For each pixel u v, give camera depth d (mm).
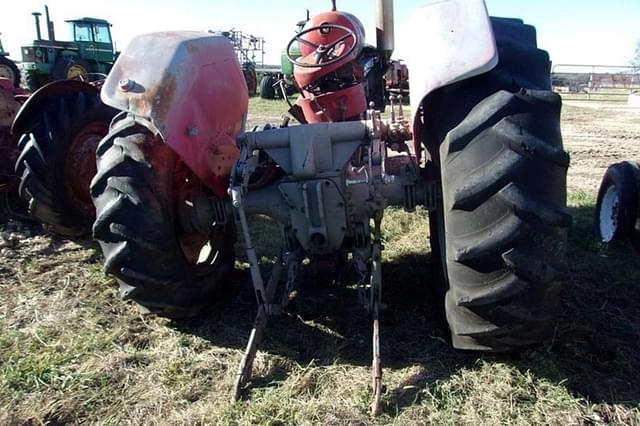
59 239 4496
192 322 3043
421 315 2996
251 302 3287
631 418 2158
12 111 5070
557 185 2119
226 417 2221
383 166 2705
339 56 3965
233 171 2699
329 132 2744
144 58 2535
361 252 2846
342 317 3025
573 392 2311
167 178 2717
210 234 3244
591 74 27734
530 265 2102
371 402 2279
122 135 2664
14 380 2484
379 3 4316
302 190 2721
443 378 2416
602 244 4016
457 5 2324
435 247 2982
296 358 2641
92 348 2779
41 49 17375
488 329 2270
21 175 4047
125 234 2557
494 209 2104
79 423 2244
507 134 2064
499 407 2221
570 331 2773
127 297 2684
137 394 2408
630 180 3896
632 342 2725
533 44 2467
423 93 2252
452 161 2188
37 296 3414
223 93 2939
